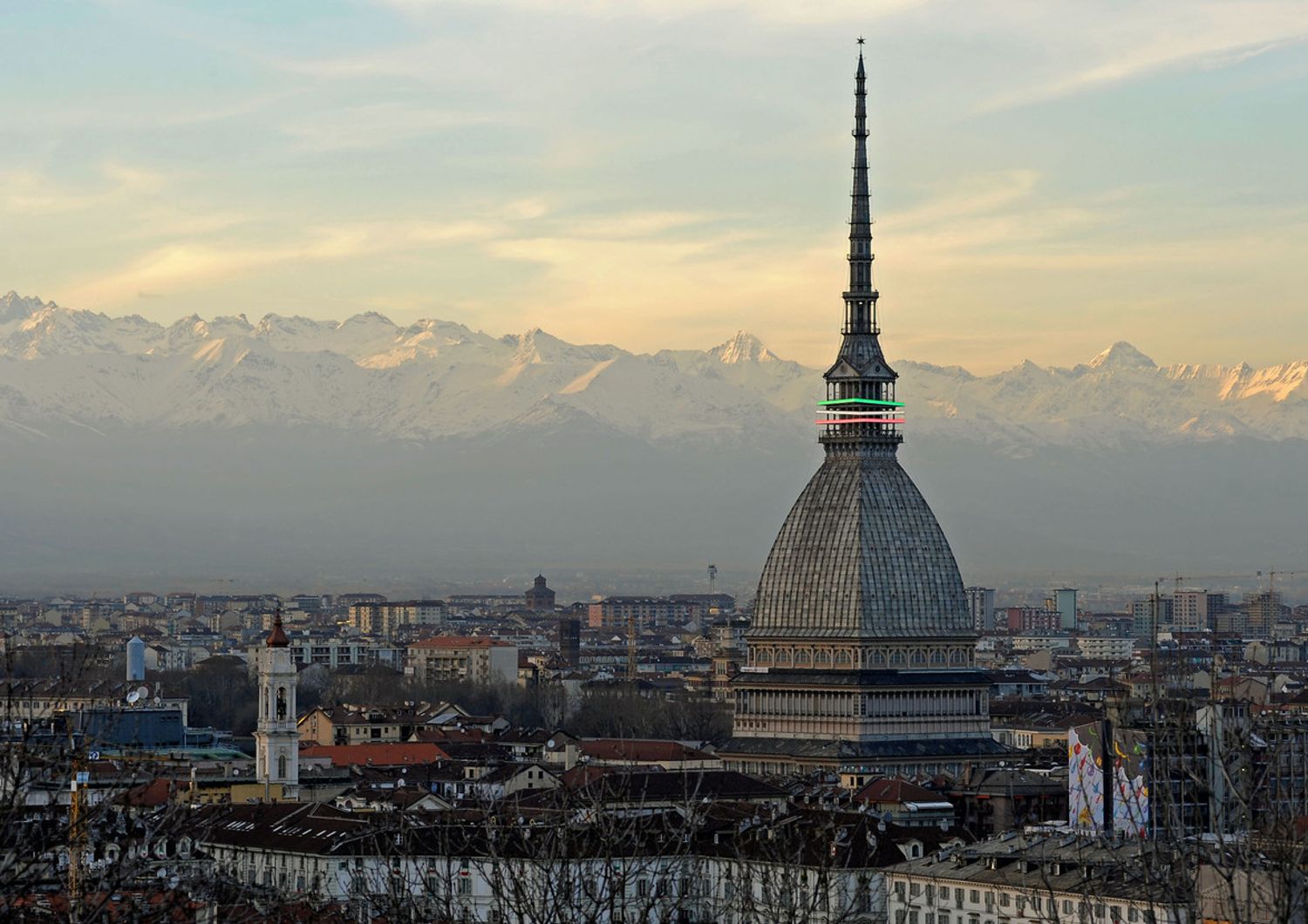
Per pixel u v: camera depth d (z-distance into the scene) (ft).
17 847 536.42
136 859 576.61
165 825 585.63
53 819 566.77
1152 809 598.75
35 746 602.44
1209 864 561.43
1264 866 538.88
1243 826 560.20
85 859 616.80
